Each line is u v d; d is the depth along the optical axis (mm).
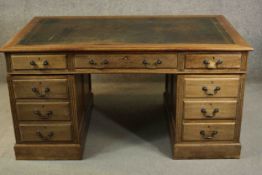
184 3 3471
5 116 3131
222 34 2480
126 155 2594
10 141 2764
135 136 2830
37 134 2480
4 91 3609
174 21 2842
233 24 3533
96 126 2973
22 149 2514
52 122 2457
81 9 3504
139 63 2289
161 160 2529
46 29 2654
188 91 2354
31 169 2453
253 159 2521
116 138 2805
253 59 3646
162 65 2293
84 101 2836
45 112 2420
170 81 2865
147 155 2588
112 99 3426
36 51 2250
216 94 2359
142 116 3127
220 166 2449
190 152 2502
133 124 3002
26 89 2365
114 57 2277
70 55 2279
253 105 3258
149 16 2998
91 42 2334
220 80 2326
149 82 3750
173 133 2588
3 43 3637
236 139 2477
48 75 2336
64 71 2318
